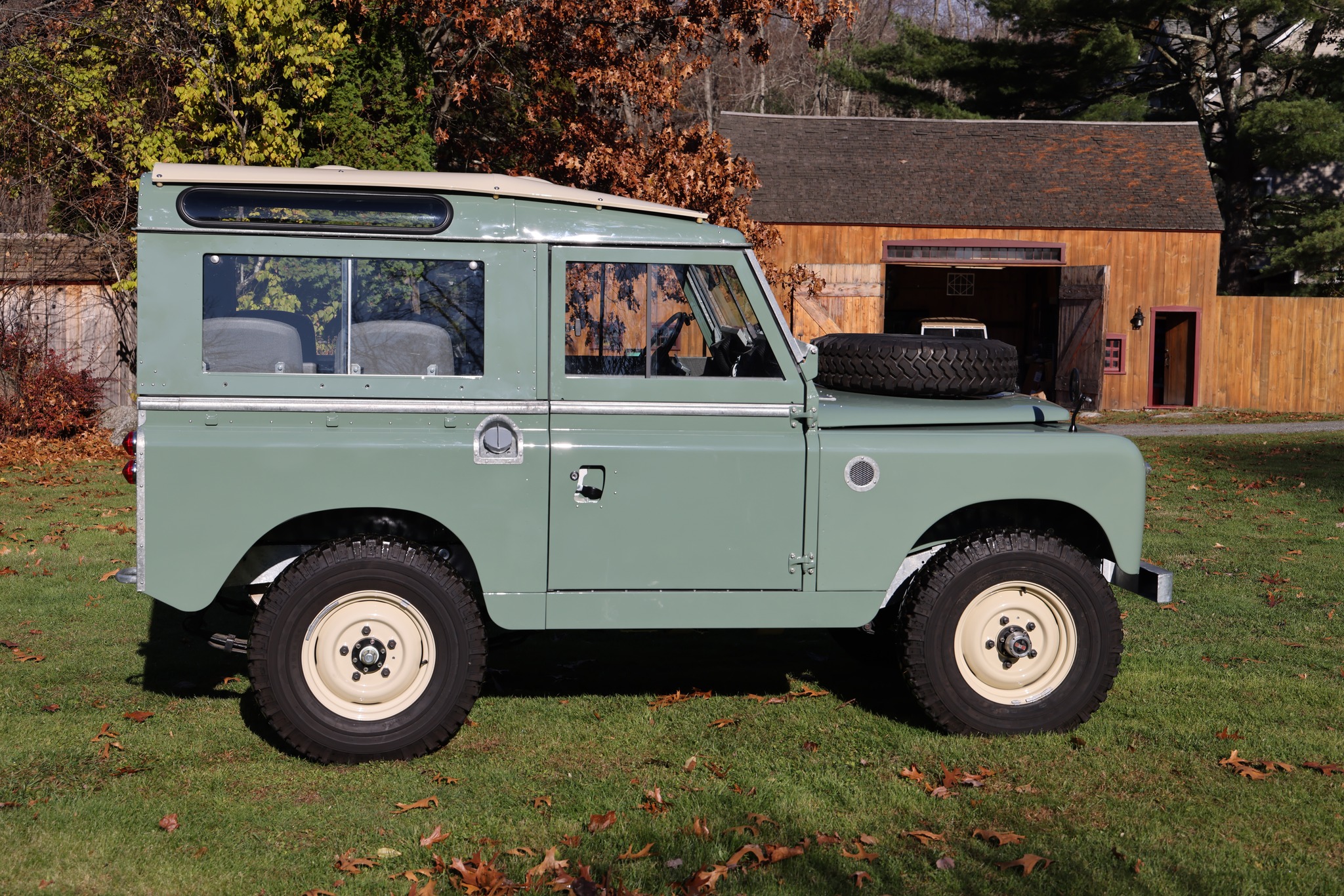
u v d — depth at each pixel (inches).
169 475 177.6
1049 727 199.0
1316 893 146.1
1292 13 1003.3
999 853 155.2
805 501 191.9
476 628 186.5
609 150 544.1
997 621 198.1
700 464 189.0
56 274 629.9
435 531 197.8
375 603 184.4
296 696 181.0
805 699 222.2
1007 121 954.7
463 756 189.8
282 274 182.2
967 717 197.2
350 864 149.6
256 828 161.2
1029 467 196.4
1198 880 147.9
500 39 566.9
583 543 187.6
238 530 179.6
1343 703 218.8
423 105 553.3
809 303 725.3
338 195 182.7
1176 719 208.8
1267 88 1183.6
